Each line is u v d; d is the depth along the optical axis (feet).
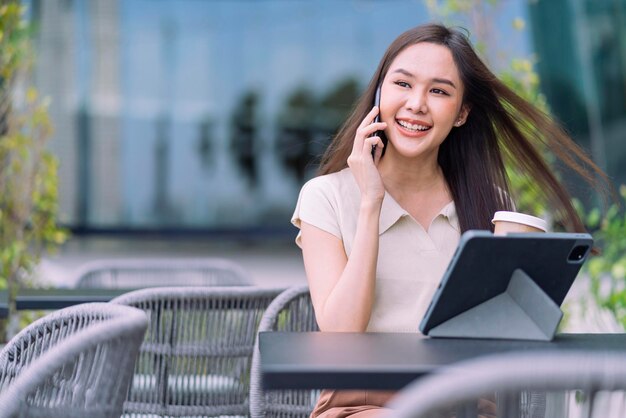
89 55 50.55
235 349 9.53
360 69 54.08
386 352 5.82
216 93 53.26
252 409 8.44
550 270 6.51
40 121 15.06
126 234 50.88
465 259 6.23
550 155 12.15
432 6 16.62
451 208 8.42
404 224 8.07
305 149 54.13
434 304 6.39
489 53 15.80
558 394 5.26
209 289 9.34
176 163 52.54
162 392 9.38
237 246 50.62
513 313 6.47
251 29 53.62
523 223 6.77
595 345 6.27
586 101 34.14
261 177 53.88
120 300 9.15
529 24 34.53
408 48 8.16
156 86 52.16
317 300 7.87
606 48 33.53
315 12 53.88
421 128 8.05
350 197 8.21
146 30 51.90
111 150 51.06
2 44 14.56
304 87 54.19
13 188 14.75
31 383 5.54
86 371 5.92
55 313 7.29
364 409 7.45
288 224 53.88
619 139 33.60
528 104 8.80
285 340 6.31
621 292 13.70
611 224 14.03
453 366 4.94
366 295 7.52
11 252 14.37
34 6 49.11
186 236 52.16
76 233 49.80
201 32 52.90
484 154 8.78
